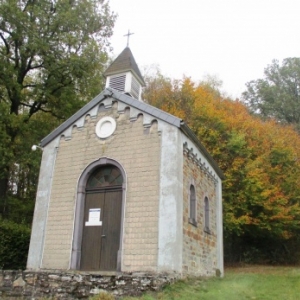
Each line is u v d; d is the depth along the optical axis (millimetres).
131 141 12445
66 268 11883
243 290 10828
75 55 20969
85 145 13289
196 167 13812
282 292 10773
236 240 25516
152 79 32781
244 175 23375
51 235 12617
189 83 28969
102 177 12820
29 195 25266
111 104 13344
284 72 43375
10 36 20406
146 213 11273
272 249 25703
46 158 13844
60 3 21109
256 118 32406
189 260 11727
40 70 22125
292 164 27125
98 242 11984
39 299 9859
